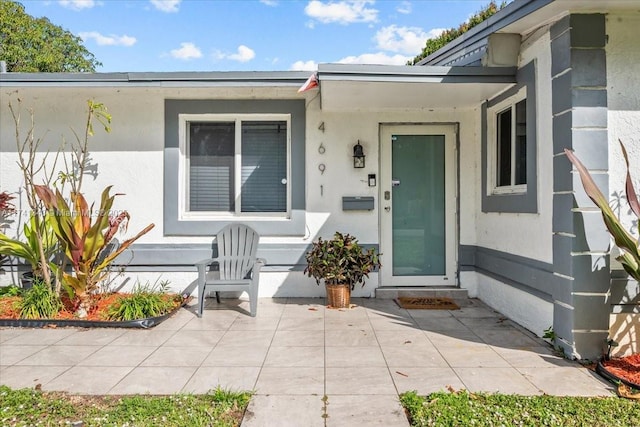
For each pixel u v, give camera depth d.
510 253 4.34
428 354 3.34
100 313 4.34
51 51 17.39
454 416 2.32
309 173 5.29
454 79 4.08
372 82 4.07
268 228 5.25
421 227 5.45
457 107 5.26
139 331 3.97
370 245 5.32
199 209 5.41
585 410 2.41
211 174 5.39
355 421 2.32
